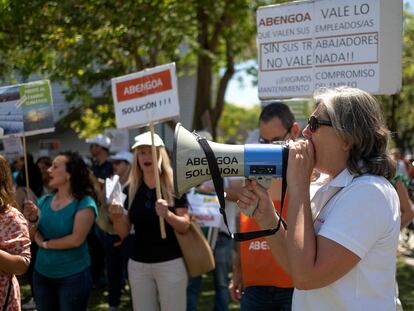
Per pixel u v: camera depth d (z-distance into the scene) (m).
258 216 2.16
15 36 7.45
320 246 1.85
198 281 5.10
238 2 9.89
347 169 1.94
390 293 1.92
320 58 3.38
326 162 1.97
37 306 4.10
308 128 2.02
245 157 2.03
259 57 3.60
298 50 3.45
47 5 7.43
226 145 2.07
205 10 9.52
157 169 3.96
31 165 6.83
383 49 3.20
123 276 6.71
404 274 7.87
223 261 5.28
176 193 2.09
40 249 4.11
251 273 3.23
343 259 1.81
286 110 3.37
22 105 4.30
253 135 5.43
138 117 4.47
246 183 2.16
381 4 3.18
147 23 7.61
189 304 5.03
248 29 11.23
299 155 1.96
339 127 1.90
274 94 3.56
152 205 4.07
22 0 7.03
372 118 1.93
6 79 8.52
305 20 3.41
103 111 9.27
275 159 2.01
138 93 4.46
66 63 7.97
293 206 1.91
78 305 4.03
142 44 8.21
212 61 11.27
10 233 3.00
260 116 3.44
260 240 3.22
